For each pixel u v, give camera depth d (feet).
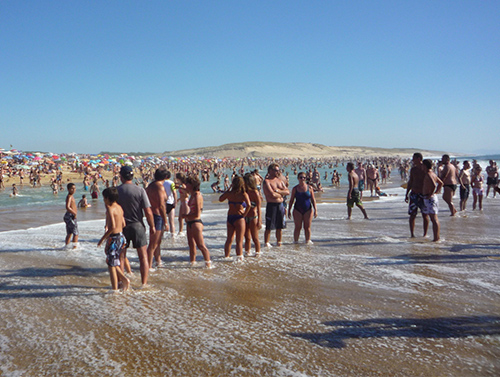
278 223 27.30
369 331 13.00
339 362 10.96
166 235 32.45
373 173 73.67
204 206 64.13
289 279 19.30
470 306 15.08
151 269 21.68
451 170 40.47
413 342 12.13
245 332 13.08
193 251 22.58
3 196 106.42
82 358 11.39
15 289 18.34
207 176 181.57
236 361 11.09
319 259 23.27
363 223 37.73
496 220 37.65
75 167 219.61
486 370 10.44
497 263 21.39
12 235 34.71
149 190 21.71
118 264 17.72
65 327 13.70
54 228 39.52
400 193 81.05
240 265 22.26
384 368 10.59
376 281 18.63
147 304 16.03
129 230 18.33
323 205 58.65
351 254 24.36
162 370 10.66
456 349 11.62
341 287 17.85
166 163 313.94
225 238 31.09
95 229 38.01
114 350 11.88
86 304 16.12
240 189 23.52
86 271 21.72
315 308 15.25
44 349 12.01
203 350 11.79
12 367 10.93
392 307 15.17
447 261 22.00
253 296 16.87
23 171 185.88
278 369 10.61
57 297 17.08
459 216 40.68
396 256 23.45
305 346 11.98
